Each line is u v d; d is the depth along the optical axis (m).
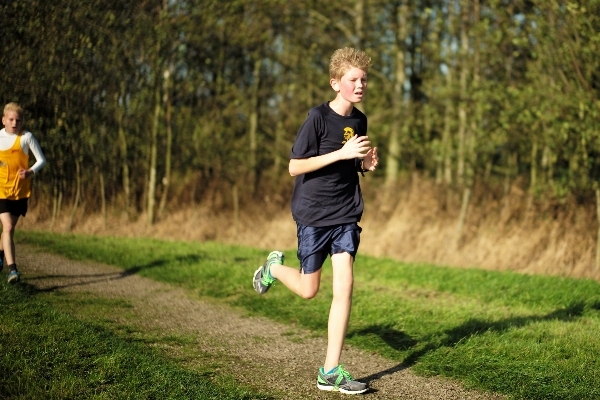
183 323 4.66
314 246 3.35
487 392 3.27
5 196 5.07
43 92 9.30
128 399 2.86
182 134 12.45
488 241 9.68
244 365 3.68
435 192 11.27
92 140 10.30
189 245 8.92
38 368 3.11
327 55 14.34
